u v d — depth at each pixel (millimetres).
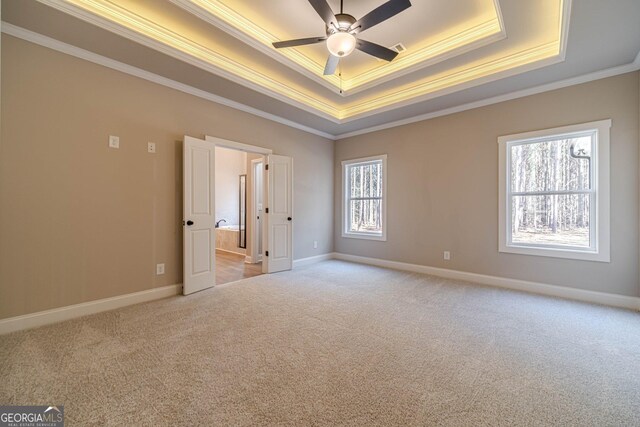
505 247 3721
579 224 3299
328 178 5695
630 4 2057
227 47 3029
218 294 3438
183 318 2686
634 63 2852
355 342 2227
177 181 3439
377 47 2541
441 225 4312
